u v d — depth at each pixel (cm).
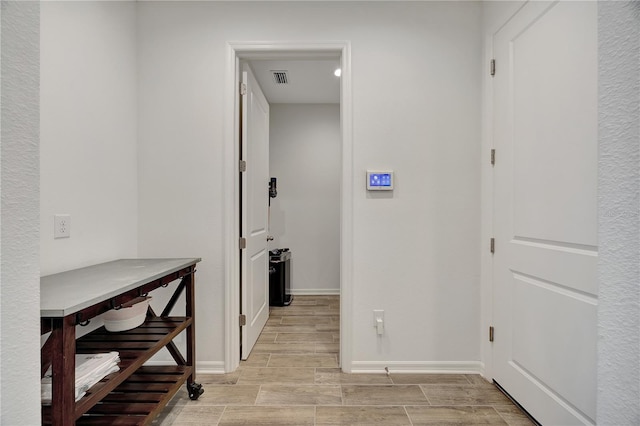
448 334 211
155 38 209
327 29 210
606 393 55
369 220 210
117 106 190
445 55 210
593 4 127
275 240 420
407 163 210
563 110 142
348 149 210
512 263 178
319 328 292
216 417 163
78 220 160
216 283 211
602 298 56
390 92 210
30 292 57
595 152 126
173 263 173
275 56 216
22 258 56
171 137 210
